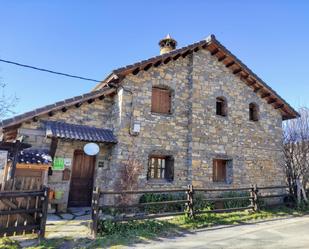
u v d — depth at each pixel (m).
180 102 11.05
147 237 6.60
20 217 6.01
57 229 6.93
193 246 5.98
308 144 13.13
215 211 8.88
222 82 12.08
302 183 12.88
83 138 8.92
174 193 10.02
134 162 9.49
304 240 6.56
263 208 10.71
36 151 8.78
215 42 11.56
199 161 10.69
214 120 11.44
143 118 10.09
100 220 6.91
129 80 10.08
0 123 8.24
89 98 9.80
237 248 5.87
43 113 8.95
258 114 12.95
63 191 9.24
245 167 11.91
